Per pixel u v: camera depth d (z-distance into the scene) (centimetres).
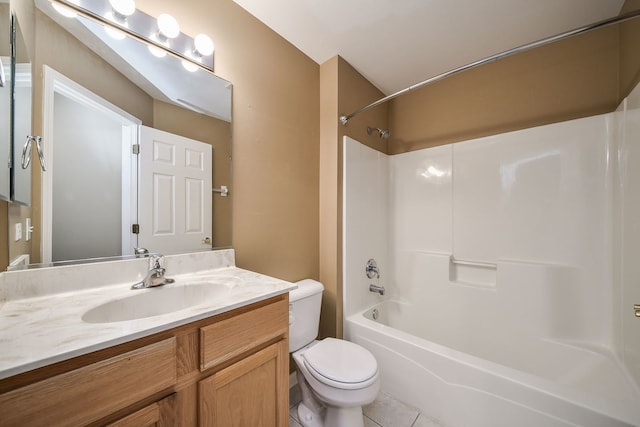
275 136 156
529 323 156
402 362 144
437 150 205
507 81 180
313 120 181
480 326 173
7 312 70
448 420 126
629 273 122
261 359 87
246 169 141
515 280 161
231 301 80
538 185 163
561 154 156
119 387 57
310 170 179
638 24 121
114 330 59
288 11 142
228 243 132
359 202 191
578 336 146
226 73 133
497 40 164
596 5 135
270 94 153
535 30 155
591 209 147
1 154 67
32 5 81
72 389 51
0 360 46
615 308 136
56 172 86
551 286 151
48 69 84
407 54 178
